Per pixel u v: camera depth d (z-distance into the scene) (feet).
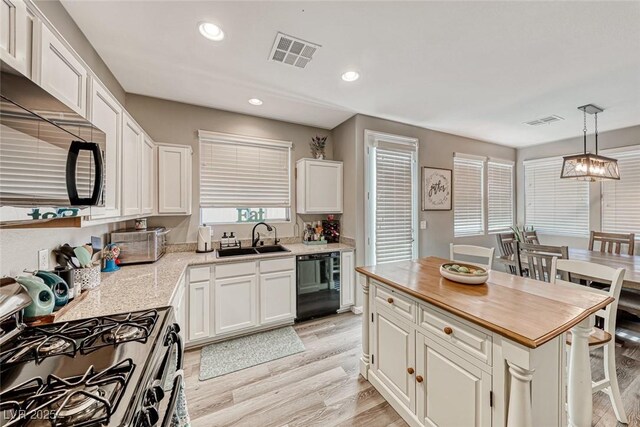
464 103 9.52
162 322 3.92
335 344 8.38
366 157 10.95
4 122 2.25
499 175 15.69
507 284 5.41
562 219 14.38
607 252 10.85
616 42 5.97
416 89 8.43
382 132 11.28
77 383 2.42
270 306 9.13
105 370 2.62
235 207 10.55
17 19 2.88
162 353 3.31
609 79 7.69
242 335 8.89
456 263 6.42
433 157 12.90
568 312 3.98
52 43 3.44
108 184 4.98
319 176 11.12
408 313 5.25
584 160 9.06
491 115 10.66
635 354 7.52
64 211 3.10
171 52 6.45
